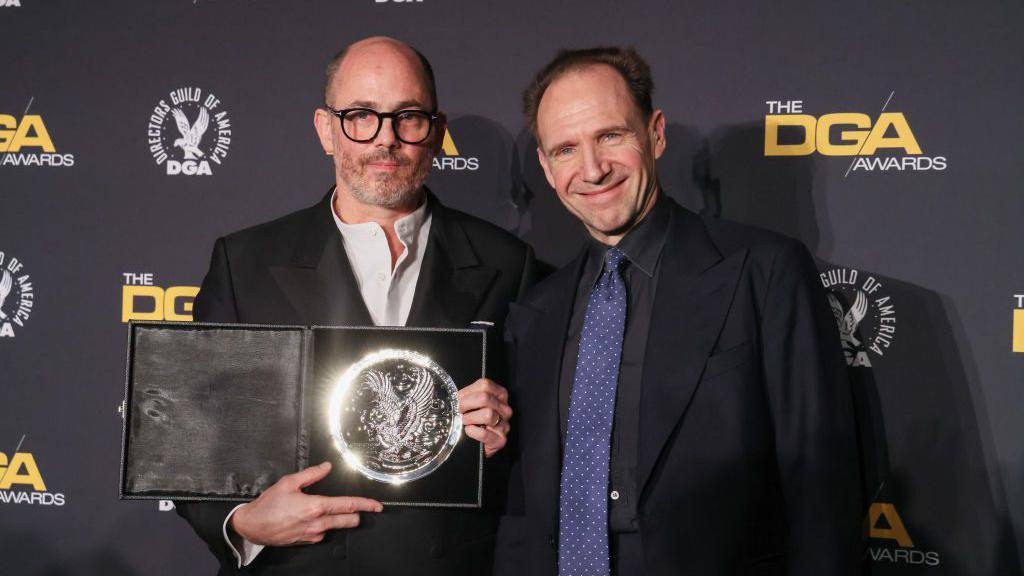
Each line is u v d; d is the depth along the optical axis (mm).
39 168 2262
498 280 1824
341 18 2186
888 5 1989
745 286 1508
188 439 1592
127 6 2246
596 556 1472
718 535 1432
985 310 1933
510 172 2145
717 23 2061
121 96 2244
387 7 2180
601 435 1500
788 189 2031
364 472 1582
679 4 2076
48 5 2264
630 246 1594
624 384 1529
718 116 2061
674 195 2076
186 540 2186
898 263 1979
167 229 2225
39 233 2256
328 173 2180
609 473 1494
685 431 1467
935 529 1950
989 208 1937
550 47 2125
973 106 1949
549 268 2129
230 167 2209
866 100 1998
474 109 2158
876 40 1996
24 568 2229
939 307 1956
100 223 2240
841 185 2008
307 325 1644
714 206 2061
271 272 1746
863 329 1990
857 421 1990
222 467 1590
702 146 2066
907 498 1964
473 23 2154
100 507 2209
